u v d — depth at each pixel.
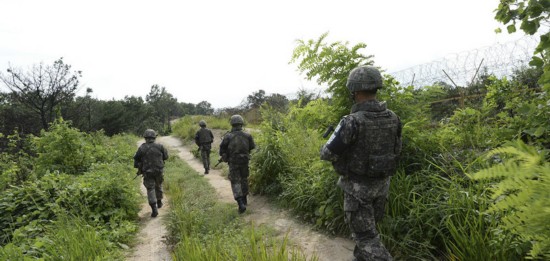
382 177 2.66
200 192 7.06
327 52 3.89
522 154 0.77
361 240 2.66
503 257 2.38
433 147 4.11
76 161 9.69
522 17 2.11
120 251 4.29
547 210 0.70
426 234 3.14
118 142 18.66
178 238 4.40
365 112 2.59
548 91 2.20
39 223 4.96
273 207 5.45
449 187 3.43
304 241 3.90
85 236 3.93
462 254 2.63
